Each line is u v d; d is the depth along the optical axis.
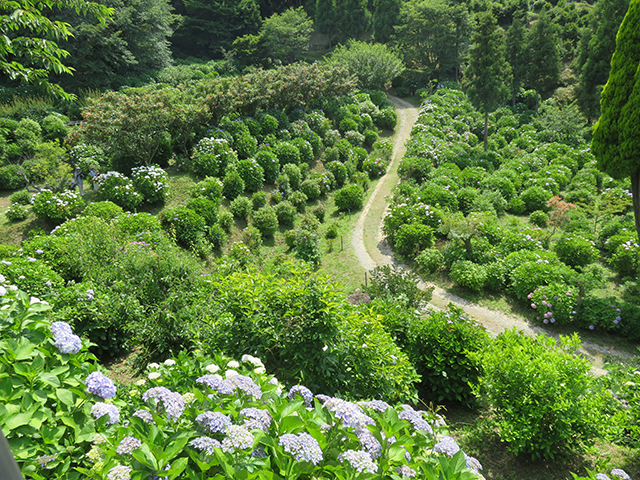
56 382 1.99
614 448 5.30
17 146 17.80
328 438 2.03
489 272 11.76
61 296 6.34
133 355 6.29
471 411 6.23
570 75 35.69
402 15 45.66
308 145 21.02
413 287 8.73
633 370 6.04
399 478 1.88
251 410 1.92
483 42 24.84
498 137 28.38
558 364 4.95
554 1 48.62
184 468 1.61
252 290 4.33
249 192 16.92
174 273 6.32
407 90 39.09
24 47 5.35
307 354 4.08
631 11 8.59
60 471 1.75
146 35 34.28
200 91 19.52
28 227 11.92
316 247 13.83
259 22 51.38
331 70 28.00
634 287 11.21
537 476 4.83
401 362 5.00
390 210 16.08
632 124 8.71
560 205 15.30
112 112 14.09
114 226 9.70
